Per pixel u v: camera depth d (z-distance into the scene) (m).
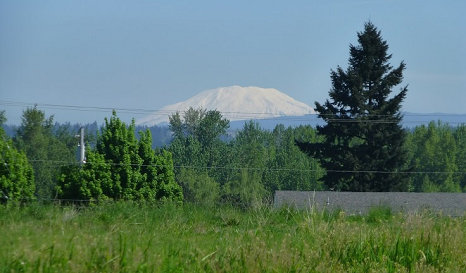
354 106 79.31
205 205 24.55
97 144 61.03
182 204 24.34
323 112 80.00
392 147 76.25
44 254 9.62
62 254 9.74
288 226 20.16
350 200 57.19
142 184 60.12
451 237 13.57
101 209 21.53
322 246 12.78
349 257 12.40
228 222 22.27
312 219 16.50
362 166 75.00
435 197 58.62
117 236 13.05
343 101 80.12
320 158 78.69
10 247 10.16
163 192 61.81
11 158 49.69
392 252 12.83
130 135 61.12
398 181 74.62
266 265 10.84
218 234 16.89
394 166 75.81
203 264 10.63
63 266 9.35
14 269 9.02
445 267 12.10
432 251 12.76
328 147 78.38
